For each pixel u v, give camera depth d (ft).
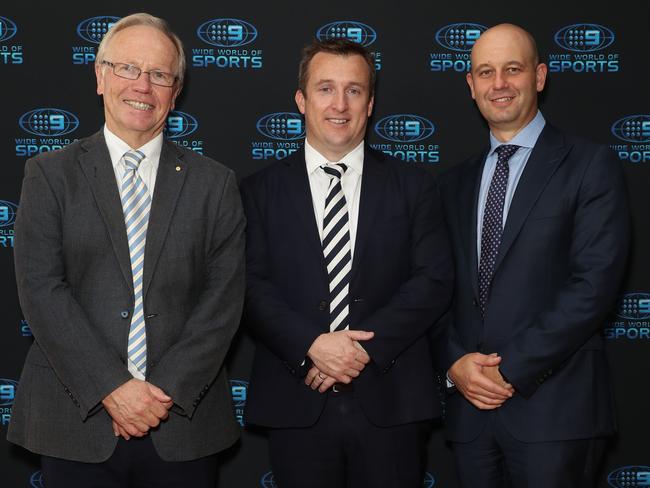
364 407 7.82
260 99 10.30
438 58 10.34
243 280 7.70
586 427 7.64
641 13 10.27
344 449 7.99
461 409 8.23
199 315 7.28
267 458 10.46
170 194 7.44
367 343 7.71
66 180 7.22
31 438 7.11
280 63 10.28
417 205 8.38
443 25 10.31
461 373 7.95
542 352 7.45
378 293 8.09
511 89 8.31
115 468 7.13
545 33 10.30
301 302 8.02
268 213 8.38
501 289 7.89
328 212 8.27
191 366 7.04
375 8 10.29
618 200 7.75
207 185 7.60
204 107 10.28
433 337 8.63
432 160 10.44
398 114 10.38
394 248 8.18
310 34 10.27
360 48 8.39
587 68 10.31
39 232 7.05
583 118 10.33
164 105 7.62
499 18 10.30
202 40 10.22
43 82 10.11
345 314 8.01
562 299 7.55
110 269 7.09
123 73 7.39
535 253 7.81
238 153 10.33
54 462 7.12
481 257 8.20
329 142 8.25
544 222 7.84
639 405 10.38
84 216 7.12
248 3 10.23
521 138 8.41
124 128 7.47
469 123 10.39
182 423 7.21
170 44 7.66
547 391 7.69
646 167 10.33
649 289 10.33
